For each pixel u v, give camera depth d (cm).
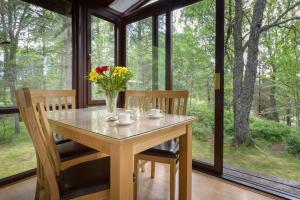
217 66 215
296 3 218
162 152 153
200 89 240
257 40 249
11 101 210
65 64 261
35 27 231
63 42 258
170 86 261
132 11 307
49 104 207
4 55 206
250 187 190
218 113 217
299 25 216
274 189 184
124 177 101
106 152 107
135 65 309
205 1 236
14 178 202
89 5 278
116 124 129
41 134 100
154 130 115
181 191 155
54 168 106
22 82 220
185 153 152
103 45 302
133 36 311
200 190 186
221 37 212
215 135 220
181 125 142
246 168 231
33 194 180
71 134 133
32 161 224
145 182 203
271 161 240
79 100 267
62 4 255
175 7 254
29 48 226
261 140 252
